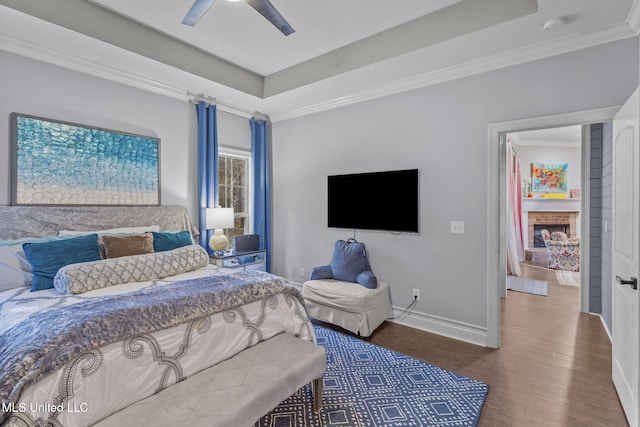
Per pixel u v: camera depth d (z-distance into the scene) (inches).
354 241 146.6
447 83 120.9
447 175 121.5
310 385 88.4
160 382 59.1
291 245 175.5
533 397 82.7
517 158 266.7
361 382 89.6
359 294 120.3
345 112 151.1
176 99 140.9
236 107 163.3
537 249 281.3
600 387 86.8
